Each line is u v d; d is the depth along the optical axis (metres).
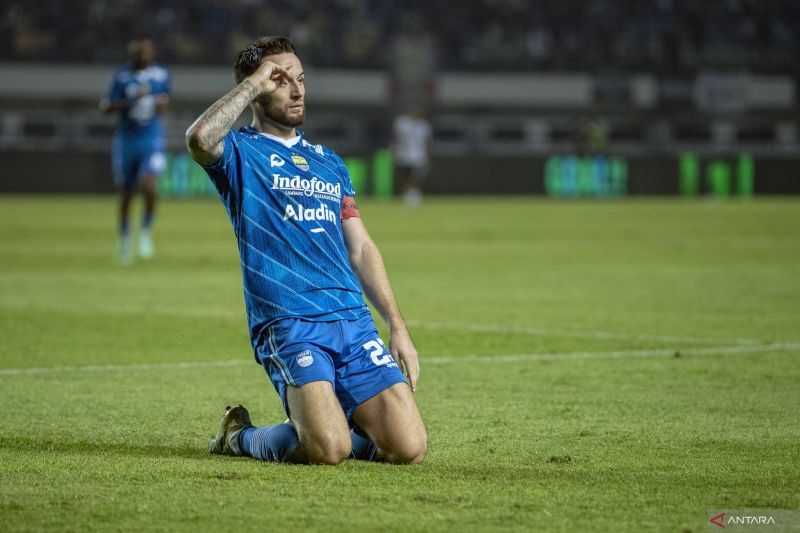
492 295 42.25
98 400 22.36
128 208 55.12
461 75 138.12
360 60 135.75
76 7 134.50
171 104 127.62
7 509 13.83
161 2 137.38
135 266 53.03
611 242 68.12
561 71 139.38
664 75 140.62
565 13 145.12
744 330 33.12
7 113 126.06
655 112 137.88
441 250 62.34
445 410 21.33
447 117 136.12
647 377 25.25
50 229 75.50
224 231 75.88
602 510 13.95
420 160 113.75
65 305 38.75
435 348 29.75
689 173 126.94
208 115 16.67
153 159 55.72
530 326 34.03
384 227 80.31
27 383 24.41
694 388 23.83
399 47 134.62
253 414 21.11
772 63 143.25
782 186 128.12
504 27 143.12
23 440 18.42
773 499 14.55
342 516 13.59
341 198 17.81
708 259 57.50
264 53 17.47
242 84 17.05
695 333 32.50
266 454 16.70
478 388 23.84
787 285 45.78
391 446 16.41
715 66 142.12
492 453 17.48
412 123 113.19
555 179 125.06
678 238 71.25
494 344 30.48
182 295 41.84
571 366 26.83
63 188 113.81
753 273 50.66
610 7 146.00
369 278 17.61
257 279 17.11
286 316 16.88
